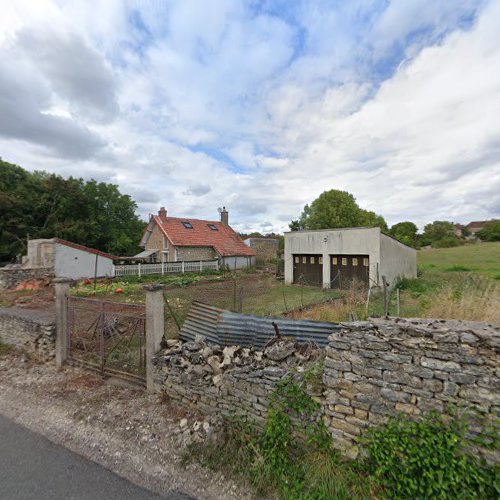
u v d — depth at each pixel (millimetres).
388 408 2969
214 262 27656
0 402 4938
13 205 26281
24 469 3391
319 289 16641
